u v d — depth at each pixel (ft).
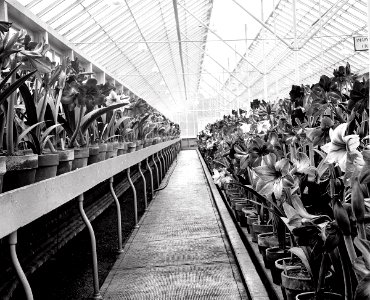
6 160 4.22
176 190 21.12
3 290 4.97
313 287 4.73
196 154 61.77
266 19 48.03
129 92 26.78
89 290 7.38
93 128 8.70
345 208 2.97
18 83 4.02
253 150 5.40
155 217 14.14
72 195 5.77
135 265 8.77
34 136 5.21
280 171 4.09
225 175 9.04
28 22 10.96
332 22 41.45
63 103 6.42
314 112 5.28
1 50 3.93
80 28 30.32
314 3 38.73
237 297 6.72
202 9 47.03
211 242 10.30
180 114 111.04
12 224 3.83
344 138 2.96
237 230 10.87
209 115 108.99
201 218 13.52
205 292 7.04
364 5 35.53
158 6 36.40
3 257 5.55
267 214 8.47
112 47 39.24
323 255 4.10
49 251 6.47
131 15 33.91
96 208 10.39
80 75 6.28
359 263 2.60
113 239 10.95
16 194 3.93
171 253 9.54
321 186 3.83
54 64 5.74
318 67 56.54
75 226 8.29
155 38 45.80
